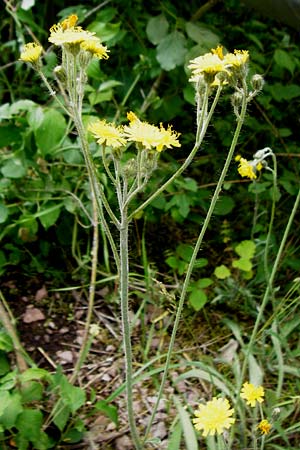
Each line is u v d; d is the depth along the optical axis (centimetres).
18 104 230
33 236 242
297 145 291
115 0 278
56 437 184
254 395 158
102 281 219
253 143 291
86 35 133
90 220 225
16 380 173
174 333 158
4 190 231
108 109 268
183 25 263
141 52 279
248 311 232
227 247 259
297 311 227
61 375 177
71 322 229
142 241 242
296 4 206
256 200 229
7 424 166
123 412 198
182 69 271
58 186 237
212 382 186
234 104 142
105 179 224
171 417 196
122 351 218
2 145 230
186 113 297
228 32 304
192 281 241
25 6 247
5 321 195
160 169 257
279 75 288
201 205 255
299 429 179
